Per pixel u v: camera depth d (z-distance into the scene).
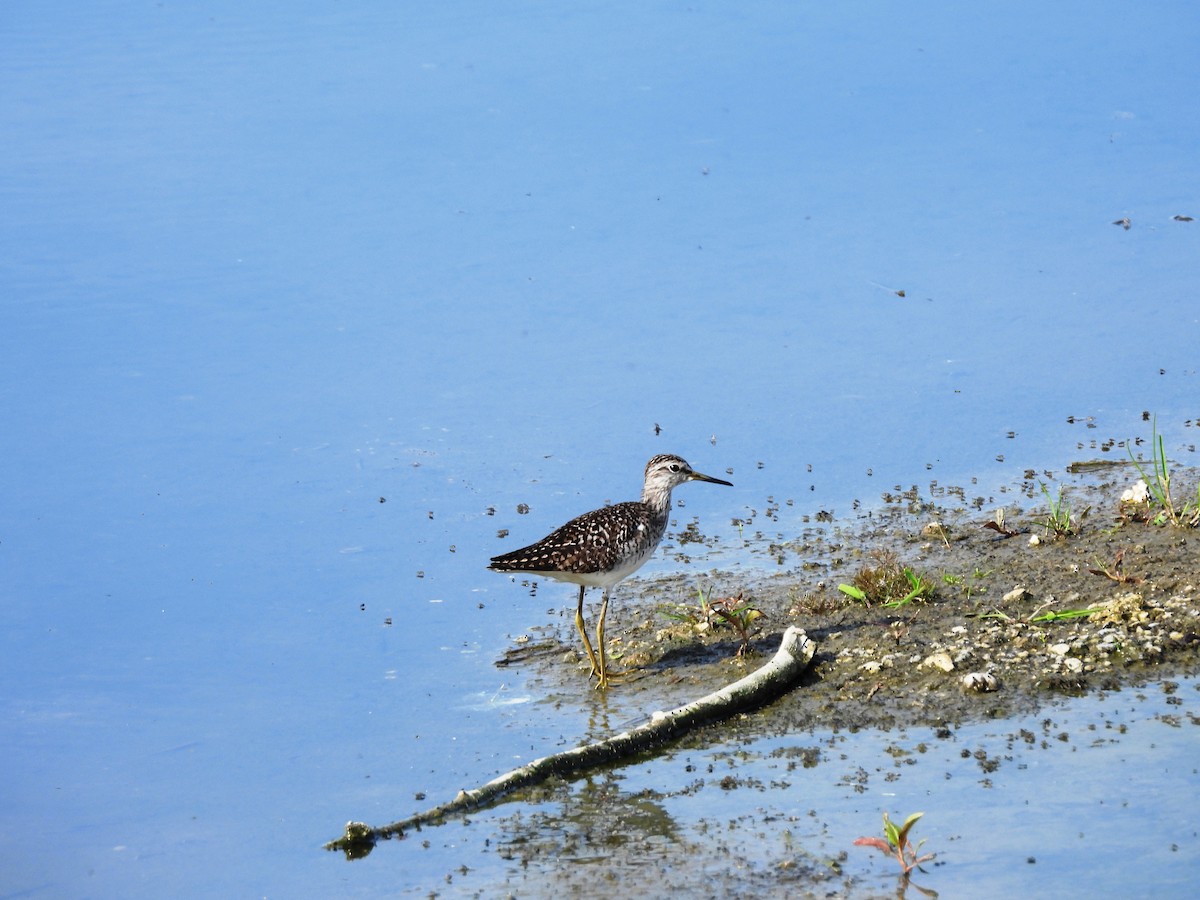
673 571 16.30
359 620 15.52
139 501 18.17
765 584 15.66
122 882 10.99
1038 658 13.16
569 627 15.35
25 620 15.51
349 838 11.28
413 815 11.55
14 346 22.11
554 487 18.20
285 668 14.51
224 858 11.20
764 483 18.22
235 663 14.62
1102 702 12.33
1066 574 14.83
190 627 15.38
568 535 14.16
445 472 18.69
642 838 10.99
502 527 17.30
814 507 17.53
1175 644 13.04
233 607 15.78
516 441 19.44
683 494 18.11
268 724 13.41
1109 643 13.12
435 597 16.02
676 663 14.23
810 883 10.16
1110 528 15.88
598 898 10.20
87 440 19.59
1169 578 14.32
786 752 12.12
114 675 14.41
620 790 11.77
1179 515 15.77
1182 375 19.98
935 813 10.90
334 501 18.11
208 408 20.45
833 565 15.97
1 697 14.02
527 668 14.43
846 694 13.02
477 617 15.60
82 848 11.49
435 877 10.71
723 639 14.58
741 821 11.09
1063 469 17.75
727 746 12.38
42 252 25.25
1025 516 16.53
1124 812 10.65
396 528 17.44
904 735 12.17
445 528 17.38
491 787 11.80
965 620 14.09
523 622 15.48
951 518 16.77
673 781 11.84
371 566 16.66
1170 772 11.13
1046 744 11.73
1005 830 10.58
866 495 17.69
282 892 10.69
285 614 15.64
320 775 12.46
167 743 13.14
